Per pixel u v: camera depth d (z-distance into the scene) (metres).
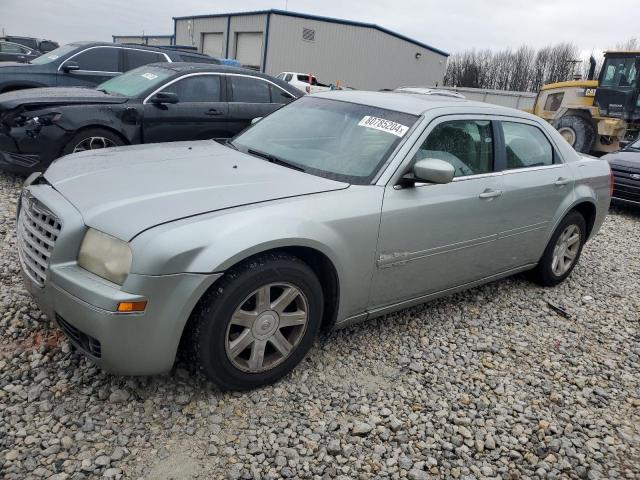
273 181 3.11
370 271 3.25
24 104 6.14
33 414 2.61
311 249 2.94
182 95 7.26
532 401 3.22
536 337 4.05
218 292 2.62
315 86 26.89
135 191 2.80
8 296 3.65
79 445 2.46
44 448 2.41
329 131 3.75
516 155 4.26
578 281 5.35
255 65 35.59
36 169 6.34
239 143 4.01
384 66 38.25
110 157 3.47
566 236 4.92
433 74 43.12
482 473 2.61
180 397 2.82
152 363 2.57
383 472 2.52
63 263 2.60
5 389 2.76
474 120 3.95
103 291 2.45
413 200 3.36
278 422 2.76
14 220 5.24
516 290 4.89
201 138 7.47
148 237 2.46
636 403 3.32
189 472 2.38
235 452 2.53
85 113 6.44
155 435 2.57
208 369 2.72
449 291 3.97
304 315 3.01
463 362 3.56
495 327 4.13
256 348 2.87
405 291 3.57
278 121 4.15
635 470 2.75
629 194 8.73
